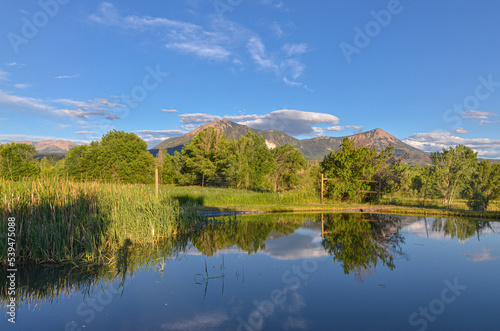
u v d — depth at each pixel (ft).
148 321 12.02
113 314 12.79
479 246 25.91
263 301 14.24
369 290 15.67
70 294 15.31
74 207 25.30
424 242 27.48
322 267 19.74
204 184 157.17
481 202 60.95
